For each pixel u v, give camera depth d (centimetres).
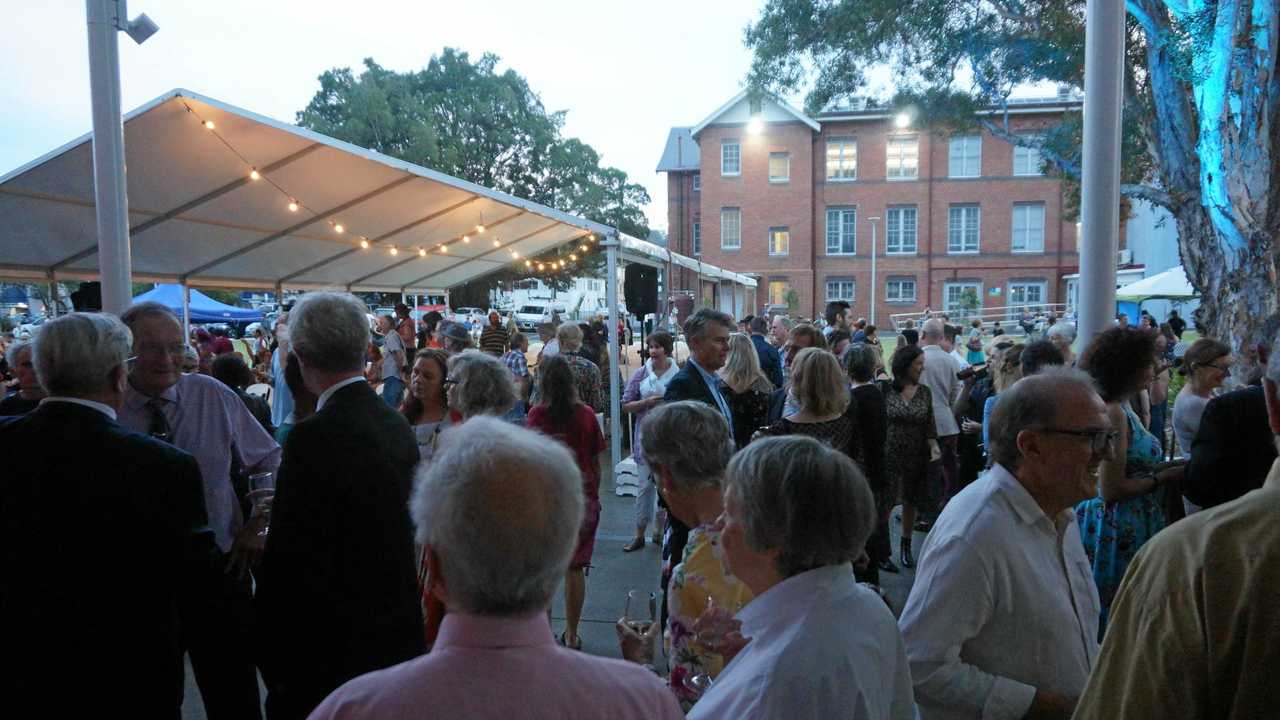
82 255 991
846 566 141
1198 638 93
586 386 672
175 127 772
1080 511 319
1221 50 880
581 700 99
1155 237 3328
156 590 187
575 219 830
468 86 3738
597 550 571
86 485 178
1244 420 277
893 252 3638
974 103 1412
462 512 100
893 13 1377
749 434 460
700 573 189
